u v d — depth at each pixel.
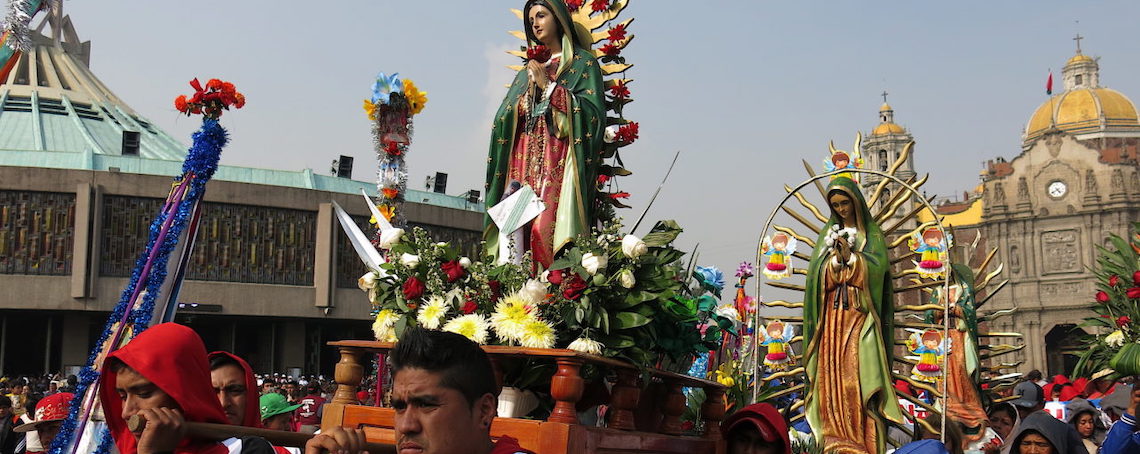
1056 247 90.44
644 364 7.38
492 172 10.12
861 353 12.30
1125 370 13.15
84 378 7.77
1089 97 95.19
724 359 13.16
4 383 32.31
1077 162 90.62
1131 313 15.69
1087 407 10.93
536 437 6.56
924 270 12.77
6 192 57.19
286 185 62.59
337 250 63.31
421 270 8.02
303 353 63.28
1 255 56.94
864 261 12.41
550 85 9.53
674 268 7.90
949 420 7.95
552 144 9.58
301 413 15.58
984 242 93.88
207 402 4.48
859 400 12.19
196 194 8.34
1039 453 7.51
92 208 57.97
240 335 66.62
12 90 75.06
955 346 15.98
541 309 7.44
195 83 8.45
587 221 9.31
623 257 7.57
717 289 9.94
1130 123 93.50
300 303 61.59
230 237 60.53
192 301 58.62
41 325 62.81
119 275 58.56
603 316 7.29
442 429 3.81
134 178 59.00
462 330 7.27
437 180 68.44
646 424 8.30
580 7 10.55
